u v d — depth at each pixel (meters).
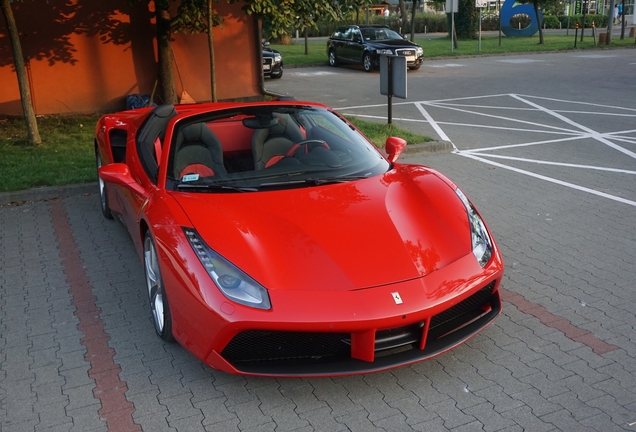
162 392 3.18
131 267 4.89
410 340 3.06
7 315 4.12
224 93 13.48
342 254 3.13
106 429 2.89
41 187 6.94
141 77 12.53
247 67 13.62
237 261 3.05
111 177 4.00
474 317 3.37
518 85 16.39
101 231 5.77
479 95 14.73
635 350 3.46
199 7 11.08
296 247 3.15
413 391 3.13
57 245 5.43
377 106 13.23
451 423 2.87
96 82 12.16
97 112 12.25
